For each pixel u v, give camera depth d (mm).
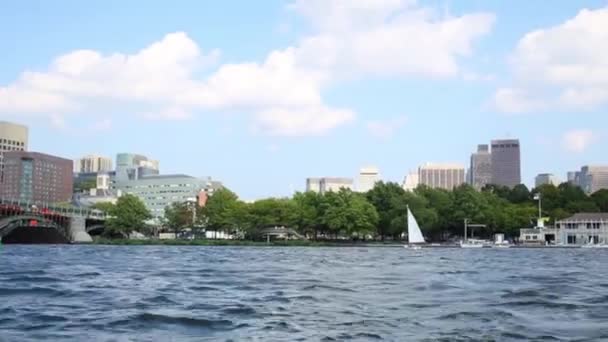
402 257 103062
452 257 105688
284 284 42281
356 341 20312
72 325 23766
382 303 30500
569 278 51094
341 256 107062
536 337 21016
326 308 28578
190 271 59312
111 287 40312
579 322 24438
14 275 51531
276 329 22734
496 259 99500
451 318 25344
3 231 197625
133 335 21766
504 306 29438
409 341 20266
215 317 25719
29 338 21047
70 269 61938
